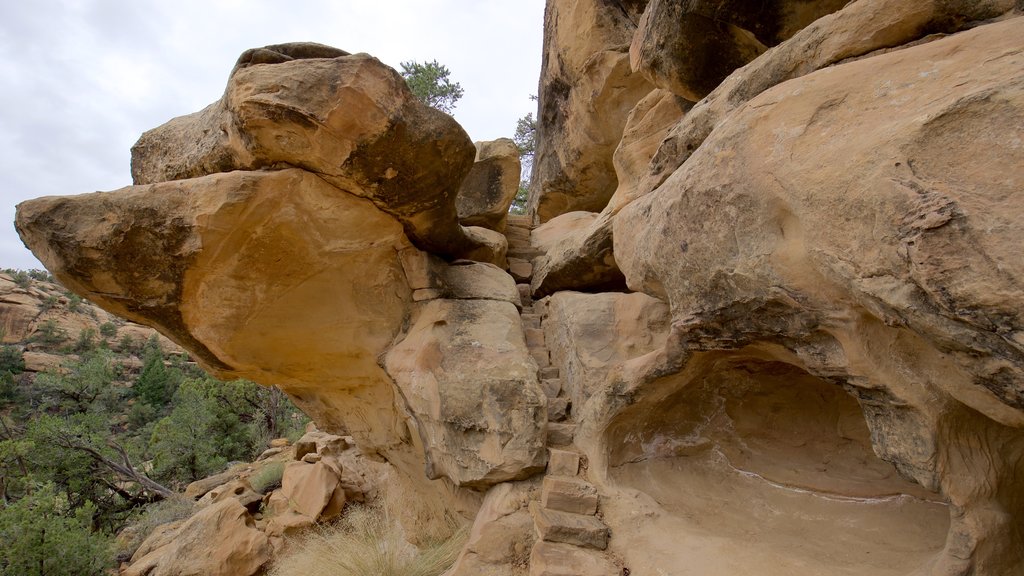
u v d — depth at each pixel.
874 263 1.86
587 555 3.10
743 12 3.66
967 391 1.96
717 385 4.05
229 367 4.54
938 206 1.61
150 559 8.10
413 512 5.95
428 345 4.48
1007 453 2.22
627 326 4.68
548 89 8.92
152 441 17.28
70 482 14.38
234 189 3.46
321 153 3.55
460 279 5.19
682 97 4.86
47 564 8.38
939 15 2.34
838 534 3.15
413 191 4.04
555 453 3.95
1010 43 1.74
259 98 3.25
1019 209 1.46
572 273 5.88
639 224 3.71
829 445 3.75
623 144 5.42
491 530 3.49
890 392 2.19
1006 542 2.16
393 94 3.48
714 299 2.84
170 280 3.74
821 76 2.36
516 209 16.61
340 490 8.04
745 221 2.51
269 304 4.19
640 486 3.85
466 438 4.02
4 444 14.21
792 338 2.56
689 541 3.12
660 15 4.12
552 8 8.40
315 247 4.07
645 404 3.88
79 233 3.43
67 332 42.00
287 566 6.22
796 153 2.25
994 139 1.56
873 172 1.84
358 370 5.04
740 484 3.81
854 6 2.57
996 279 1.48
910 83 1.96
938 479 2.12
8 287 43.28
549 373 5.14
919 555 2.71
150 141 4.74
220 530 7.00
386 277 4.80
